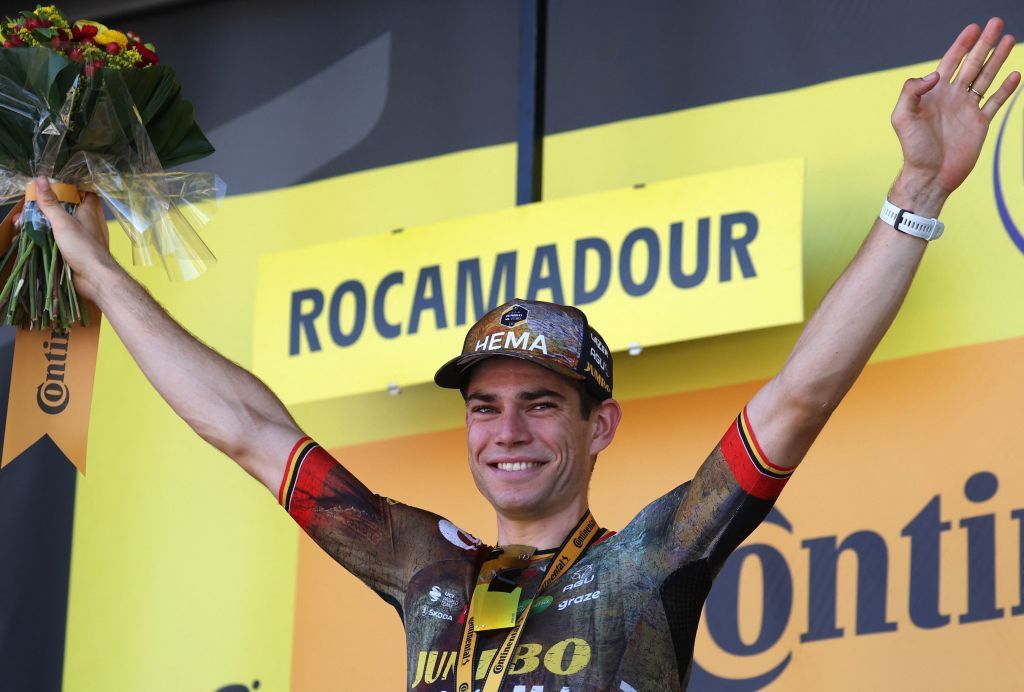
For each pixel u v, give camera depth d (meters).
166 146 6.44
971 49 5.03
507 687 4.89
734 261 8.52
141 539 9.89
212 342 10.13
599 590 5.03
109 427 10.20
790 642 8.06
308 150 10.38
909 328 8.30
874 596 7.95
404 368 9.18
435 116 10.08
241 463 5.80
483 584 5.21
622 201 8.91
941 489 7.97
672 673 4.94
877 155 8.74
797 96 9.03
